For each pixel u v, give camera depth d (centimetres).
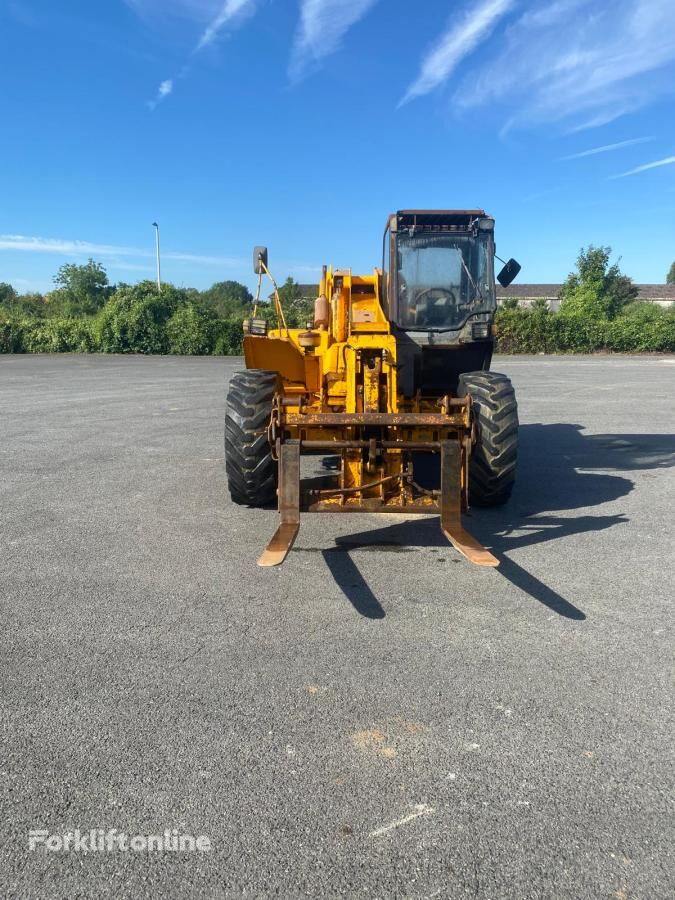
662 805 244
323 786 253
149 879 213
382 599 425
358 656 350
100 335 3400
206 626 386
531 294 6544
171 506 644
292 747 275
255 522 592
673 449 967
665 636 374
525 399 1572
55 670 336
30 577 462
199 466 823
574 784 254
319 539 546
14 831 232
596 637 372
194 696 312
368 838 228
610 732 286
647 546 529
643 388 1800
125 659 347
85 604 416
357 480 516
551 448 981
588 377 2123
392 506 488
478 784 254
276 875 214
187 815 239
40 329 3450
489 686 321
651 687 321
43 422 1178
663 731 287
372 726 289
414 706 304
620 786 253
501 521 601
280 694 314
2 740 281
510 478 615
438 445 490
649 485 742
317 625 387
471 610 408
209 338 3366
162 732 285
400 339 705
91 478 759
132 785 254
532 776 259
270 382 628
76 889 210
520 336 3497
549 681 326
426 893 207
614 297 4081
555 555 508
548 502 668
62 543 534
